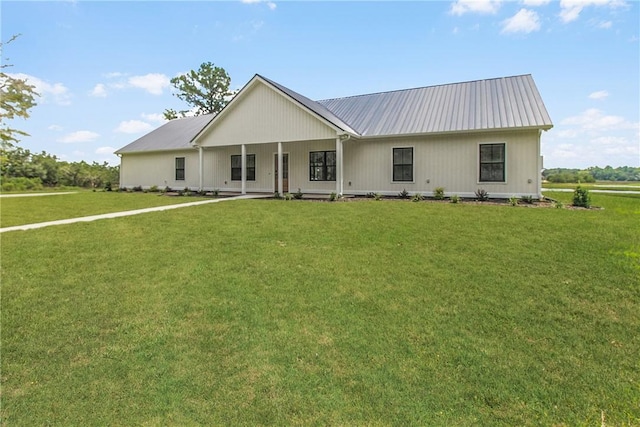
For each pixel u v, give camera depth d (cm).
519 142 1240
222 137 1639
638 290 427
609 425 227
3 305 405
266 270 514
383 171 1480
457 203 1182
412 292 434
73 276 495
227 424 230
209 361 301
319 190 1650
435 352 311
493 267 512
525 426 228
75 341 332
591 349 314
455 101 1477
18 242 682
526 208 1044
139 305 406
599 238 650
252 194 1719
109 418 236
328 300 415
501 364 293
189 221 888
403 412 240
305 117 1433
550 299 410
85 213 1083
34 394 261
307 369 288
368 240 667
